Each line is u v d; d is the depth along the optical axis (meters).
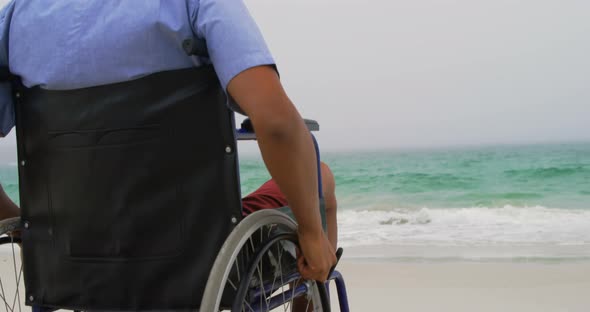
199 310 1.32
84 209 1.44
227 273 1.28
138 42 1.33
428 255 6.63
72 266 1.47
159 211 1.38
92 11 1.39
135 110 1.36
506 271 5.34
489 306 4.08
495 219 11.28
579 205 13.80
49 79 1.42
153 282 1.40
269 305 1.50
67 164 1.45
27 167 1.52
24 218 1.54
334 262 1.53
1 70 1.49
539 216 11.55
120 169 1.39
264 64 1.26
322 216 1.68
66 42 1.40
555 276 5.05
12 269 5.02
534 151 37.47
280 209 1.58
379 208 14.82
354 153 42.91
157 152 1.37
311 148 1.32
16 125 1.53
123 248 1.41
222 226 1.36
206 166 1.36
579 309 3.93
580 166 24.84
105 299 1.44
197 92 1.34
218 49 1.27
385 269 5.52
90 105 1.40
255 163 20.94
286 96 1.26
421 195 17.77
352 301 4.25
